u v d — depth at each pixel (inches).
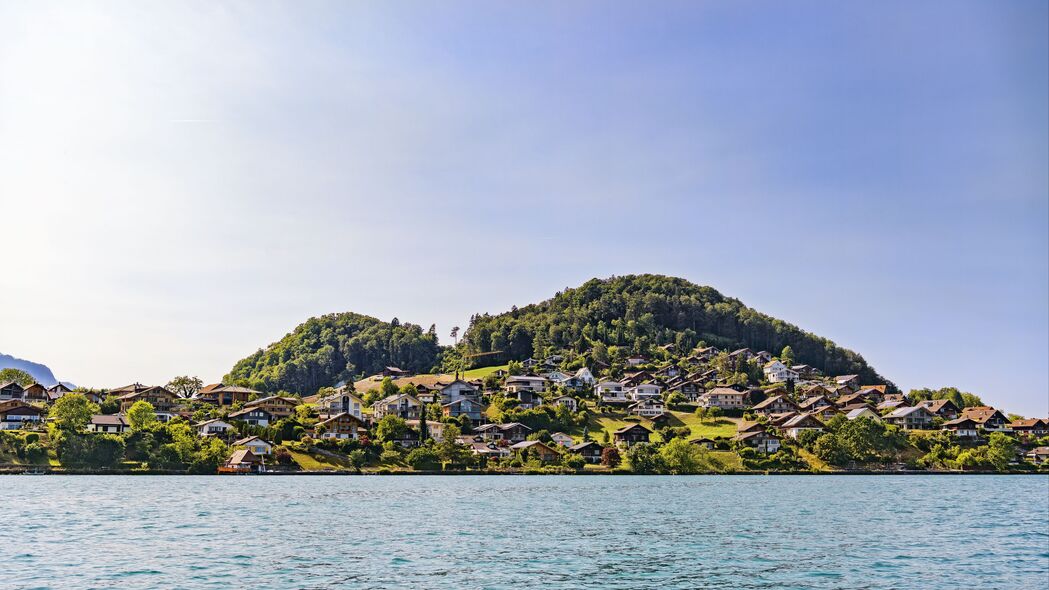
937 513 3558.1
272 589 1774.1
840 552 2390.5
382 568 2034.9
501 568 2052.2
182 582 1836.9
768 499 4281.5
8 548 2250.2
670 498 4318.4
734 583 1910.7
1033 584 1952.5
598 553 2313.0
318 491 4591.5
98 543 2370.8
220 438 7101.4
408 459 6855.3
